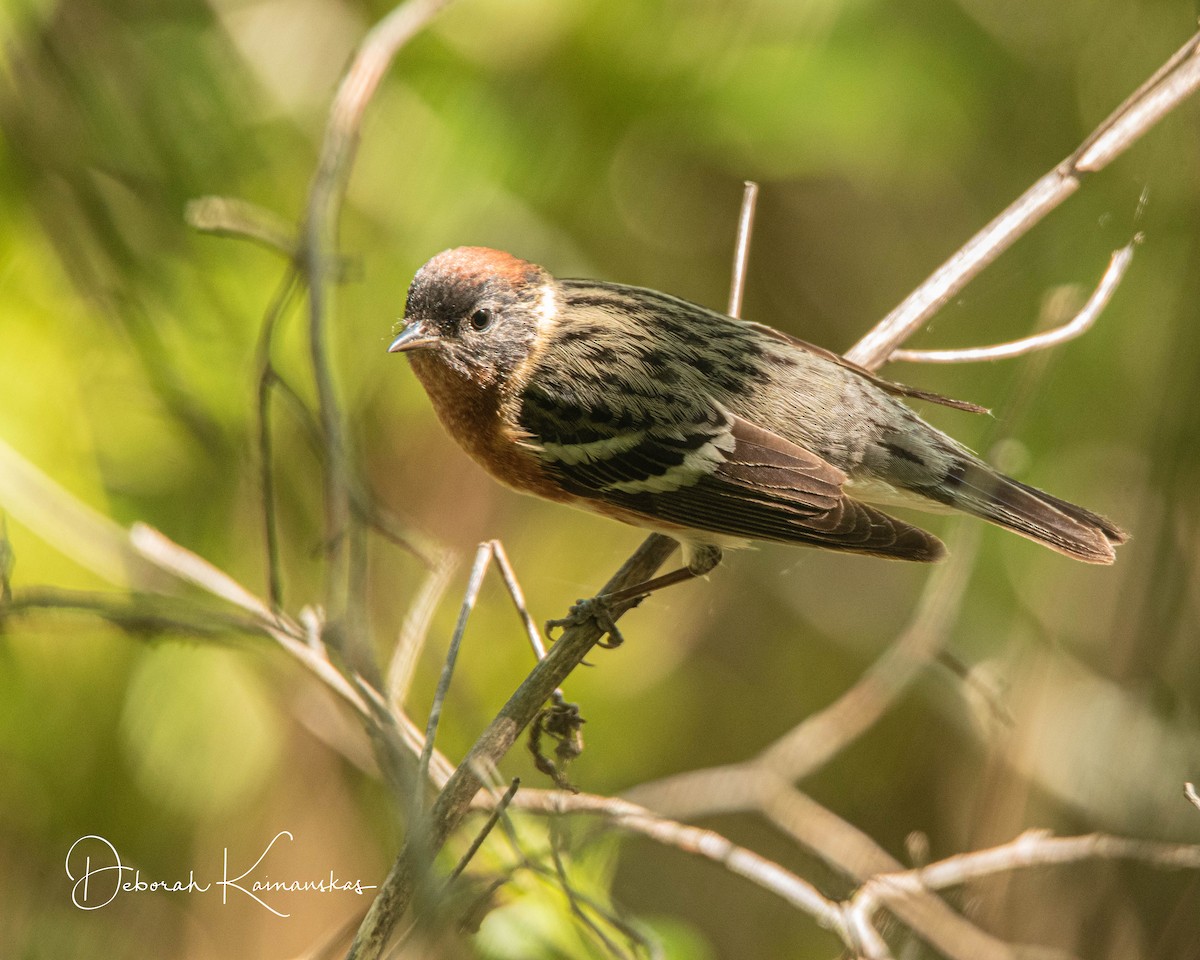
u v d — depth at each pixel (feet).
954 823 41.63
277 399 34.78
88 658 33.96
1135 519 36.04
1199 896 33.27
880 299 46.01
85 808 34.96
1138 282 38.68
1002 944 30.60
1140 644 34.88
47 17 35.14
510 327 29.04
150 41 37.04
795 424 28.58
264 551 35.09
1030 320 42.22
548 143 37.58
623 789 40.45
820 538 27.32
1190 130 35.86
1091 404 40.47
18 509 30.09
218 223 25.53
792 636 46.62
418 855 20.58
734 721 45.47
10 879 34.68
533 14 36.42
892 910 28.60
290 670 31.73
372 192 37.35
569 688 41.01
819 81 37.22
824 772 43.32
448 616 38.37
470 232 37.81
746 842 42.98
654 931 28.14
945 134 40.16
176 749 34.71
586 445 28.48
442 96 37.17
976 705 33.24
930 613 32.40
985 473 29.14
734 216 44.32
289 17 38.29
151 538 24.52
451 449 38.86
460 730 36.47
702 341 29.25
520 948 25.39
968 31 40.42
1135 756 34.42
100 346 34.35
